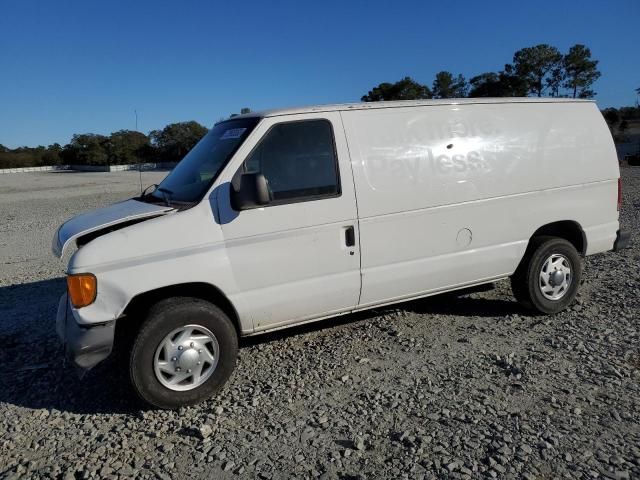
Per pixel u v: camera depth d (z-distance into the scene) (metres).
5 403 4.37
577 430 3.47
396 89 66.88
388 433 3.56
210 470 3.29
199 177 4.45
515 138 5.34
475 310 5.91
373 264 4.74
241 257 4.22
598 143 5.84
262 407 4.01
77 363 3.88
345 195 4.55
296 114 4.50
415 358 4.73
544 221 5.53
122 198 24.70
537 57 66.19
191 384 4.09
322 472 3.20
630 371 4.25
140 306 4.20
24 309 6.85
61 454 3.57
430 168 4.91
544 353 4.68
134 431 3.81
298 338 5.34
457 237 5.10
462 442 3.40
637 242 8.81
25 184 43.38
